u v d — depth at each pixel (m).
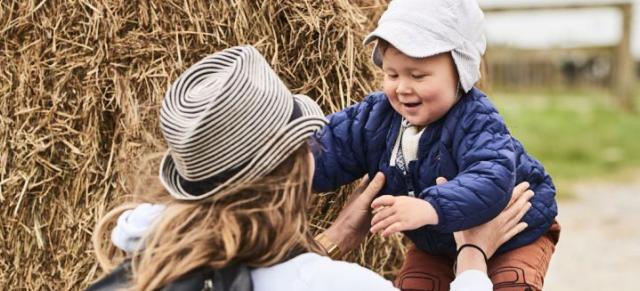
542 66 13.16
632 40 12.34
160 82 2.71
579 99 13.02
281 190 1.69
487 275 2.25
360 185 2.49
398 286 2.43
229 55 1.81
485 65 3.40
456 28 2.12
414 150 2.25
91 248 2.79
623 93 12.52
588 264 6.16
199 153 1.65
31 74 2.74
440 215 2.02
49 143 2.75
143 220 1.81
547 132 10.92
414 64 2.12
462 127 2.17
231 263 1.68
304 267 1.70
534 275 2.24
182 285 1.66
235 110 1.64
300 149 1.74
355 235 2.37
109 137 2.77
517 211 2.21
